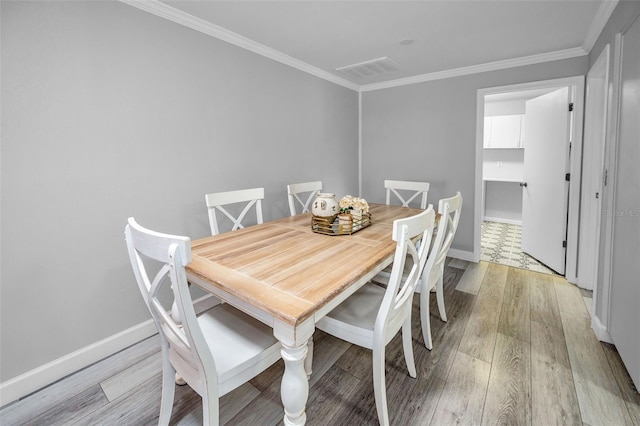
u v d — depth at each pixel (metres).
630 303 1.58
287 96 3.12
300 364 1.08
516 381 1.66
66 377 1.74
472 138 3.46
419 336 2.11
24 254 1.59
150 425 1.42
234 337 1.30
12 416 1.48
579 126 2.85
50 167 1.64
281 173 3.13
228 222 2.65
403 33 2.47
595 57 2.50
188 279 1.43
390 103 4.00
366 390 1.62
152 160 2.07
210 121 2.41
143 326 2.09
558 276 3.11
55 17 1.61
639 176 1.46
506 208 5.44
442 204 1.76
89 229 1.81
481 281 3.02
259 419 1.45
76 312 1.79
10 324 1.57
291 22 2.28
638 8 1.49
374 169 4.26
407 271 2.12
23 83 1.53
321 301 1.05
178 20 2.13
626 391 1.57
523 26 2.34
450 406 1.50
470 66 3.32
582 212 2.81
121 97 1.89
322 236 1.90
